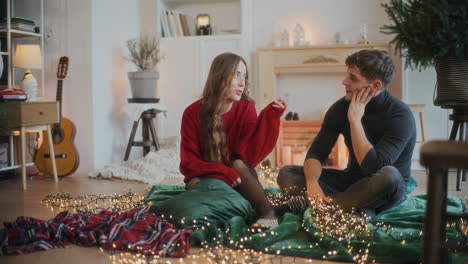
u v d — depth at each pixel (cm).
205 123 235
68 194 305
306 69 486
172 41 524
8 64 411
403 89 459
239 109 244
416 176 409
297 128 487
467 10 282
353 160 238
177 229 203
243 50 510
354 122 215
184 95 523
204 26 531
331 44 478
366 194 208
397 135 218
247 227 211
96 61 454
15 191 348
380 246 174
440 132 455
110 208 268
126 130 507
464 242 172
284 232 196
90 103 450
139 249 179
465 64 319
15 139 434
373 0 493
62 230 204
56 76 457
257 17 524
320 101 515
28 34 430
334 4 504
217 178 225
